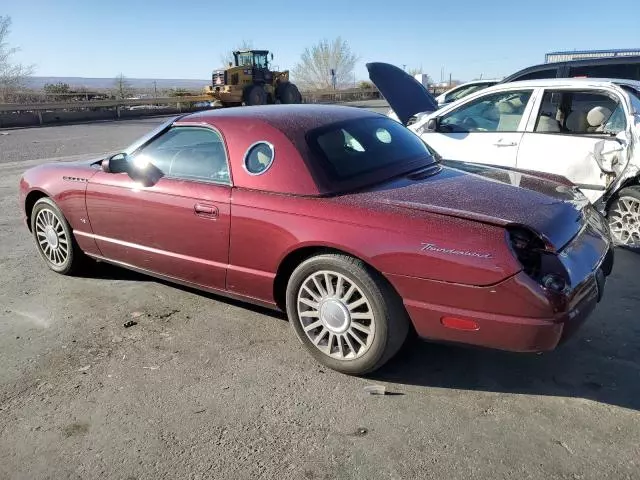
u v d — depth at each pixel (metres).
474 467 2.42
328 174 3.27
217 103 28.34
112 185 4.15
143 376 3.23
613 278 4.46
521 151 5.55
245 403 2.95
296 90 31.92
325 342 3.29
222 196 3.50
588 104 5.45
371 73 7.64
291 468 2.46
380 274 2.96
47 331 3.81
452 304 2.78
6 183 9.42
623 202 5.00
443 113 6.27
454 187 3.30
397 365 3.30
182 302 4.24
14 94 31.77
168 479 2.43
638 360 3.26
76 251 4.70
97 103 27.20
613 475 2.35
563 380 3.09
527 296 2.63
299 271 3.21
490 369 3.23
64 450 2.63
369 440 2.63
